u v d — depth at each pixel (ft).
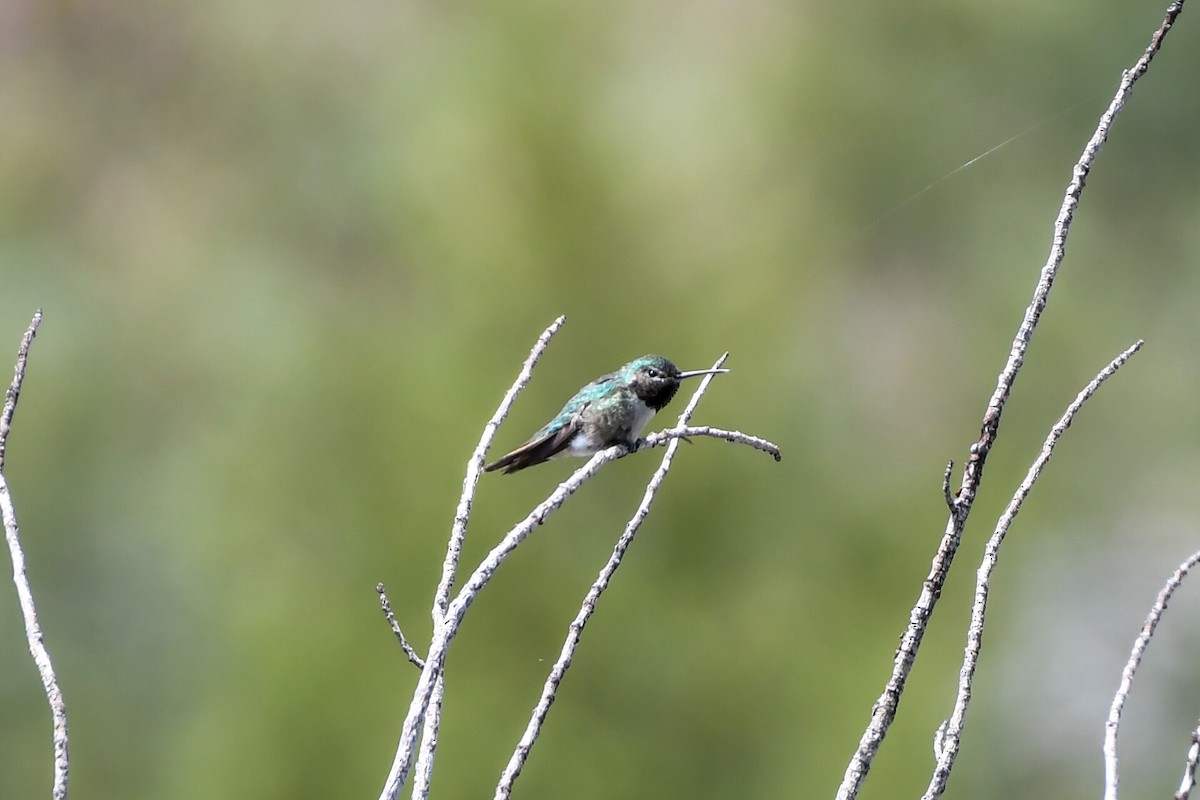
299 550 40.75
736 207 49.03
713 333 40.83
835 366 50.96
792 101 62.44
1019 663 53.01
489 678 38.40
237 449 43.11
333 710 38.19
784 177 58.75
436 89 51.70
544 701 15.53
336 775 38.09
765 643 39.73
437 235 42.98
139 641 51.55
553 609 38.70
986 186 71.15
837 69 64.75
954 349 63.93
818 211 59.31
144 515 54.24
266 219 73.10
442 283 42.16
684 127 56.85
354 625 38.78
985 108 72.95
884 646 39.75
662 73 59.31
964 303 67.26
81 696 50.70
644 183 42.39
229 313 61.21
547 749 37.86
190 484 49.67
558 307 40.16
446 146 43.83
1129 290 72.79
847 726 38.47
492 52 43.65
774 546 40.52
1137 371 67.26
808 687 39.22
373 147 69.97
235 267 64.90
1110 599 57.88
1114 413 65.10
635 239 40.86
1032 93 74.49
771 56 63.72
